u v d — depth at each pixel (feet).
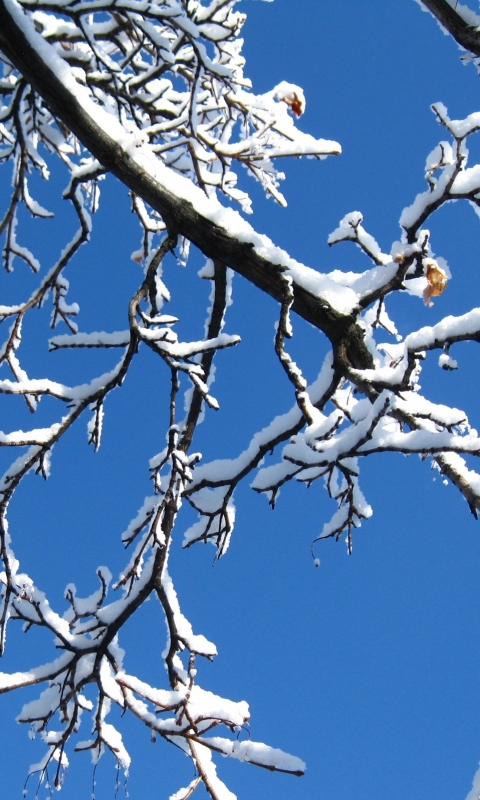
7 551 11.04
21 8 10.34
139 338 10.07
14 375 13.47
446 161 10.91
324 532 12.34
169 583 11.16
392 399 9.41
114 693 10.85
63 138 15.40
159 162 11.16
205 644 10.79
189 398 12.41
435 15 10.79
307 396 9.96
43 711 11.31
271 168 13.12
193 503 11.45
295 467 10.08
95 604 11.60
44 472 10.99
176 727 10.21
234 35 11.37
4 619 10.89
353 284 11.05
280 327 10.17
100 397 10.55
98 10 10.84
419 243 10.48
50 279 13.20
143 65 14.58
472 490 9.78
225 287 12.55
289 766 10.00
